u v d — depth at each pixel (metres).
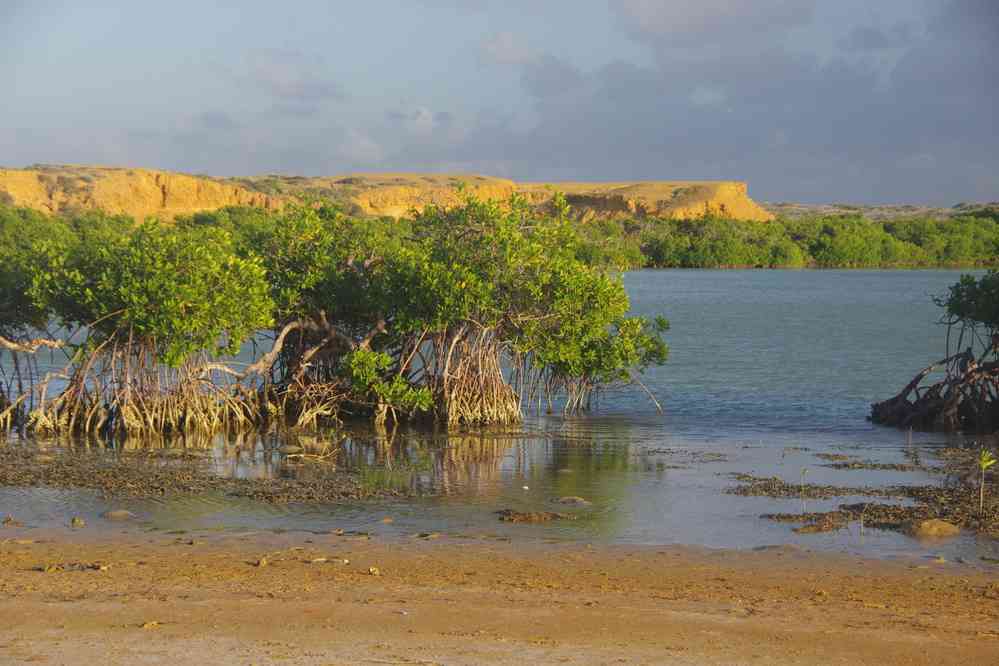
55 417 33.09
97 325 32.91
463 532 20.69
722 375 53.38
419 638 13.43
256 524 21.08
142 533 20.17
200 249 31.56
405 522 21.50
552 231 35.72
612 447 31.73
